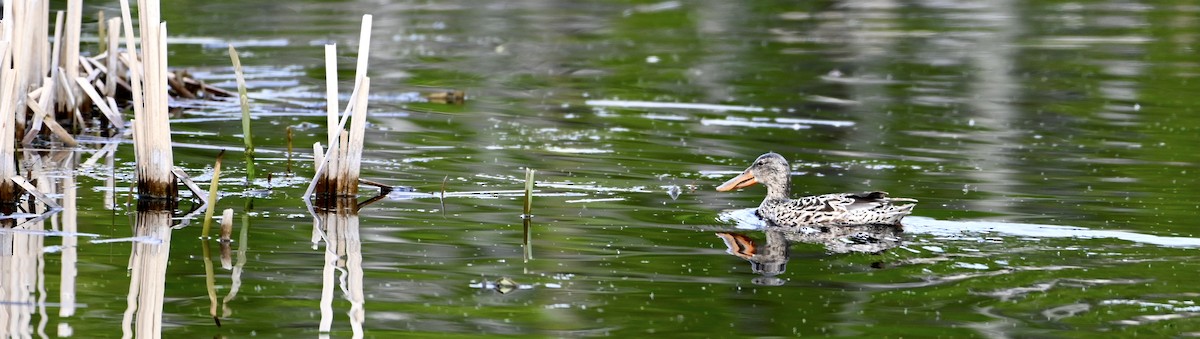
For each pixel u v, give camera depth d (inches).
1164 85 987.9
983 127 820.0
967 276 464.4
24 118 701.9
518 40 1240.8
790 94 951.6
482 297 435.2
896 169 683.4
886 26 1333.7
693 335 397.1
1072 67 1075.3
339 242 508.7
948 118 852.6
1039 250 499.2
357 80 588.1
